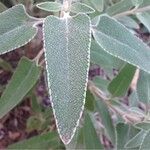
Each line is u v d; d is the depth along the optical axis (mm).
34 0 189
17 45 141
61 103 115
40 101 267
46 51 121
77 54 120
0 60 231
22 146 223
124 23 227
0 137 269
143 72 200
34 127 253
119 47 146
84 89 116
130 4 197
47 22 127
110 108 208
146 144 166
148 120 193
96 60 201
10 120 271
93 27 148
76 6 144
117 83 202
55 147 229
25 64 179
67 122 114
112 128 214
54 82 117
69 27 126
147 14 193
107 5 226
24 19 146
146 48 151
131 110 200
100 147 215
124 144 201
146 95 200
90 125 214
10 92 179
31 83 180
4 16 144
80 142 213
